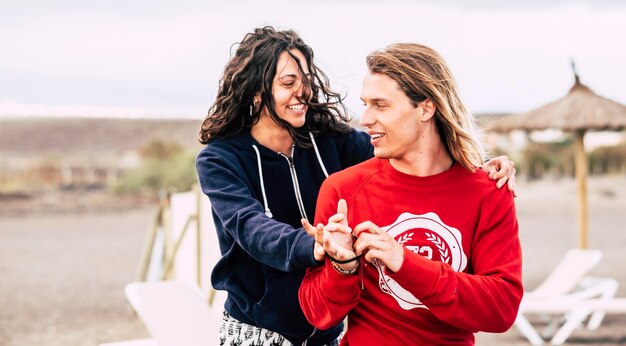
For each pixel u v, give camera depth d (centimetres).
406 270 167
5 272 1054
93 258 1181
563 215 1784
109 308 822
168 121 3288
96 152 2689
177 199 644
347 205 190
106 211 1900
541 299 636
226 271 225
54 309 813
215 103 228
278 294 218
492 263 183
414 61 179
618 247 1274
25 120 3155
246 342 223
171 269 634
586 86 839
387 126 179
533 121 819
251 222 198
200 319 366
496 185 188
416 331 182
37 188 2205
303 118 223
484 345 630
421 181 184
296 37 224
